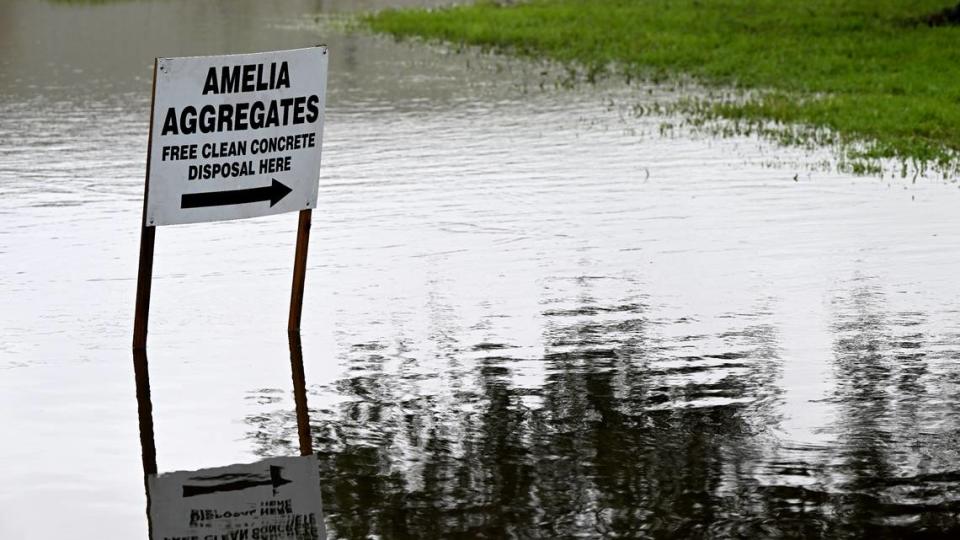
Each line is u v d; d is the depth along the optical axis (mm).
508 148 45656
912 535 15656
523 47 79688
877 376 21688
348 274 28500
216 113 22781
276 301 26391
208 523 16078
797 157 44000
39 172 41406
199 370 22141
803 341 23578
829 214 34594
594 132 49375
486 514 16281
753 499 16750
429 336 23953
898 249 30578
